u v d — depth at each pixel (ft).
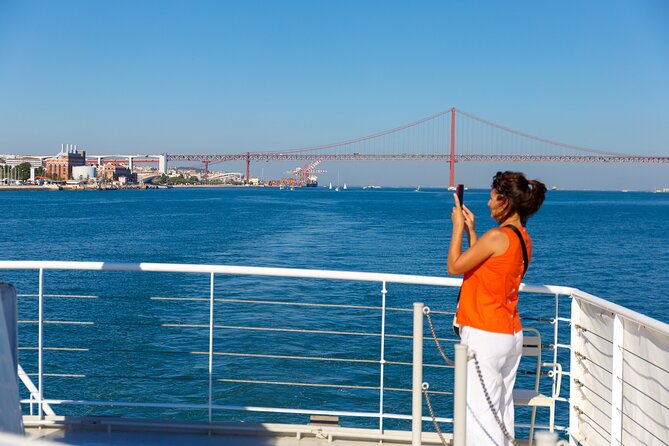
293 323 38.81
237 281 58.34
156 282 57.93
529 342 10.43
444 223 174.50
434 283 10.96
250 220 180.86
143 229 144.97
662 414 8.29
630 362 9.17
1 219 182.91
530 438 10.08
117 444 10.80
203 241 114.01
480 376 8.28
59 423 11.44
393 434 11.16
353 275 11.07
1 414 7.31
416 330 8.01
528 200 8.75
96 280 59.41
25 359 30.09
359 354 31.73
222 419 23.63
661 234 147.43
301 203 332.80
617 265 85.97
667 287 67.10
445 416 23.24
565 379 28.60
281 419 23.56
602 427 10.00
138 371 28.40
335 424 11.54
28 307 43.91
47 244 109.19
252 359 30.40
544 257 95.20
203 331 36.27
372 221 181.98
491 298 8.66
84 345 33.09
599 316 10.11
